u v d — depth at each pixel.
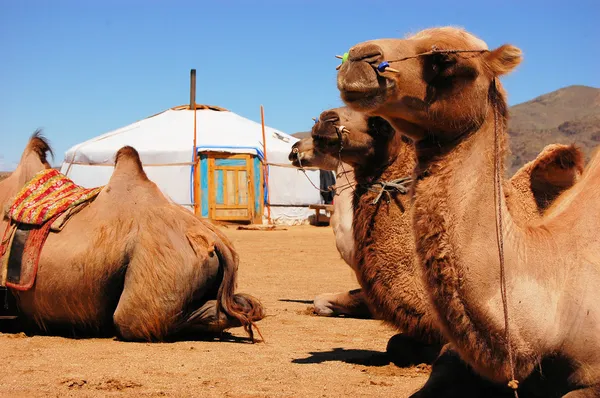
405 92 3.97
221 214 30.73
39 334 7.61
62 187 7.86
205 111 34.31
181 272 7.11
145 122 33.44
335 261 16.27
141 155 30.64
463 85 4.02
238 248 19.38
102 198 7.46
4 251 7.49
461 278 3.88
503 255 3.91
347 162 6.44
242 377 5.74
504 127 4.18
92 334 7.52
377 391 5.30
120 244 7.15
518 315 3.92
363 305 8.88
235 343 7.27
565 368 4.09
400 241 5.93
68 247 7.27
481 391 4.45
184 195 30.55
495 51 4.09
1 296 7.63
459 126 4.03
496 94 4.13
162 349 6.85
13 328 7.79
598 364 4.00
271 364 6.25
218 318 7.30
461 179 3.97
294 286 12.17
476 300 3.87
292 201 31.75
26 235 7.41
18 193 7.71
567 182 5.79
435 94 4.00
